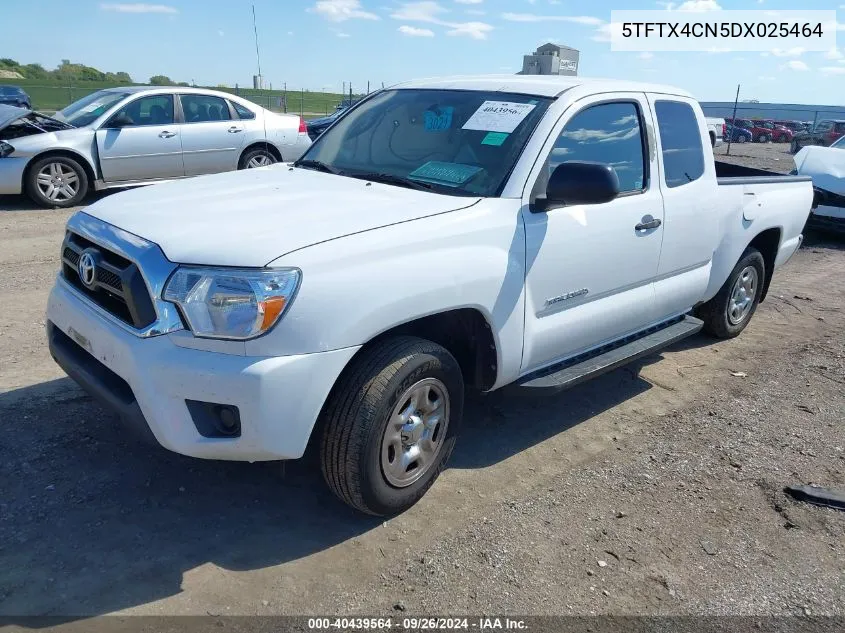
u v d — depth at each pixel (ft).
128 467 11.61
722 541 10.94
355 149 13.98
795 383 17.16
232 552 9.87
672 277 15.34
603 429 14.34
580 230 12.36
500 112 12.69
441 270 10.23
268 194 11.44
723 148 106.93
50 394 13.78
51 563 9.35
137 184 35.37
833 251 33.01
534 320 11.97
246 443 9.00
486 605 9.25
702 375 17.42
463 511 11.20
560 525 11.02
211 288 8.79
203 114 36.65
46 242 26.18
